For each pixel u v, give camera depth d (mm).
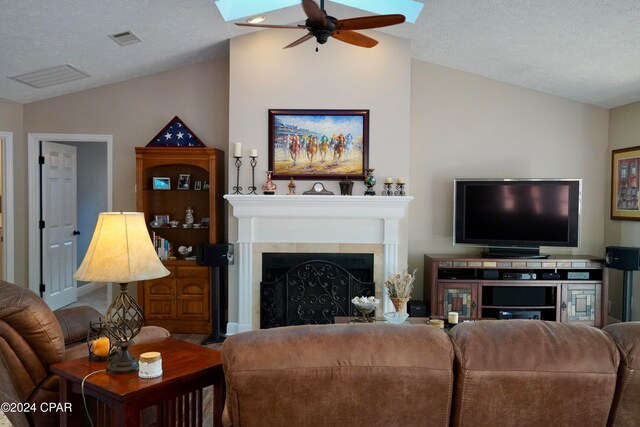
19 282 5660
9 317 2188
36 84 5082
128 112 5633
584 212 5699
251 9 4652
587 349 1627
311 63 5168
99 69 5074
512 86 5660
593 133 5656
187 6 4117
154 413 2676
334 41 5160
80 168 7160
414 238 5734
